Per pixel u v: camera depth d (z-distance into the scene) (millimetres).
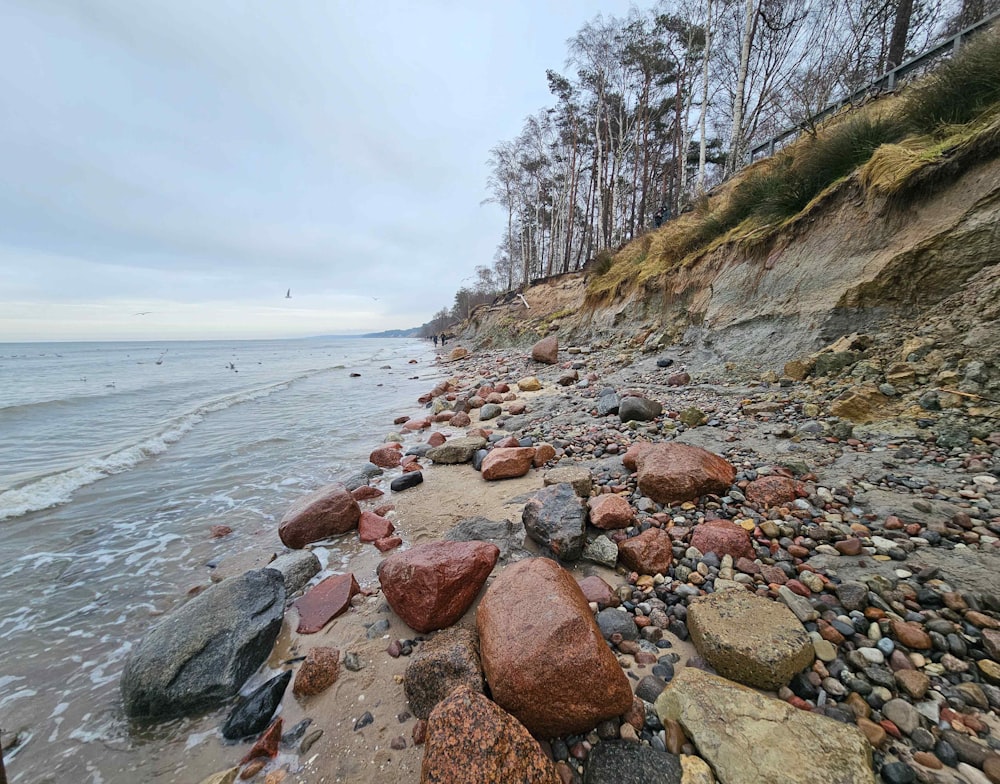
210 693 2346
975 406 3783
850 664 1975
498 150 32000
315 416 10453
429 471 5871
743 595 2381
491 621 2195
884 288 5441
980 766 1513
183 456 7230
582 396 8297
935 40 12867
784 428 4586
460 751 1577
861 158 6500
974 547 2502
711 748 1639
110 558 4047
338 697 2273
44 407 12477
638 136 24516
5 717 2361
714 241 9633
